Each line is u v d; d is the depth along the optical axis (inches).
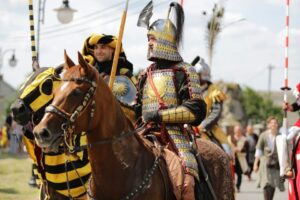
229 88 1793.8
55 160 275.7
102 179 239.6
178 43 267.7
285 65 363.9
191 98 256.7
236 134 820.6
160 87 260.2
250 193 737.0
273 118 563.2
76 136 268.8
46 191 286.2
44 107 271.9
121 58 312.0
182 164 255.4
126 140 243.9
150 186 243.4
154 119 255.0
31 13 307.1
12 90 2559.1
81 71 227.8
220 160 286.4
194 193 258.8
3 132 1462.8
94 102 228.8
